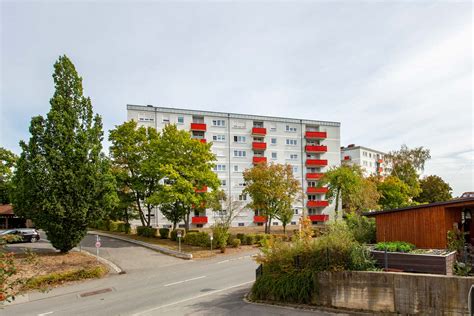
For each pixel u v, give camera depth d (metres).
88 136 23.95
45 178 21.70
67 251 23.92
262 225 53.56
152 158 31.78
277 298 11.97
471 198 12.56
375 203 42.00
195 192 31.38
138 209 38.16
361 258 10.99
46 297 14.73
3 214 41.84
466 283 8.74
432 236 13.62
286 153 56.97
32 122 22.39
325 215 55.12
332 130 60.75
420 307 9.34
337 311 10.51
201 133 52.12
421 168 64.62
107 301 13.61
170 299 13.50
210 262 22.89
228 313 11.09
